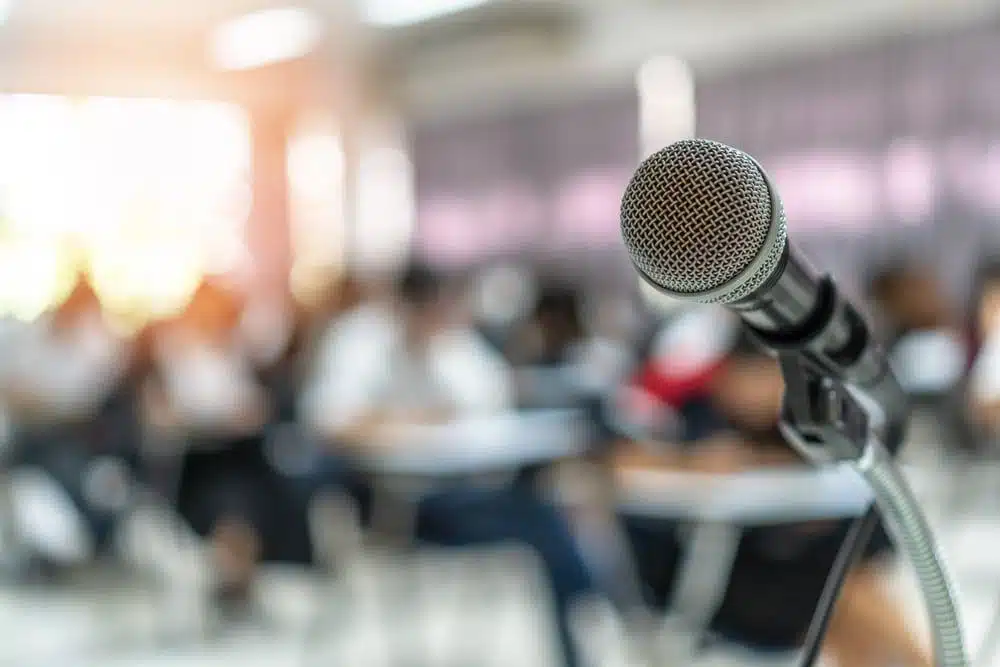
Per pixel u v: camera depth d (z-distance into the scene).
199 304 4.18
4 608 4.57
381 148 10.99
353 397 3.72
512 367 4.14
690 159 0.60
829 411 0.69
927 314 4.14
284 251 11.35
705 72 8.56
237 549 4.32
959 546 4.37
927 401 4.07
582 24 8.57
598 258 9.42
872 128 7.64
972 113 7.17
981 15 7.05
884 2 7.21
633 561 2.73
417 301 3.79
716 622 2.51
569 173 9.60
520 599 4.48
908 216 7.49
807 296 0.65
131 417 4.27
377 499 3.54
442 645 3.88
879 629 1.57
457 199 10.47
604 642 3.51
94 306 4.46
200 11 8.40
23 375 4.36
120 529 4.56
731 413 2.44
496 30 8.90
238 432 3.94
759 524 2.28
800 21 7.66
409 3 8.21
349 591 4.34
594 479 2.69
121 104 10.25
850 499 2.23
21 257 9.65
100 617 4.41
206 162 10.77
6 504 4.58
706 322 3.14
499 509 3.36
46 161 9.93
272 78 10.23
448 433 3.30
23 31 8.84
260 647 3.98
